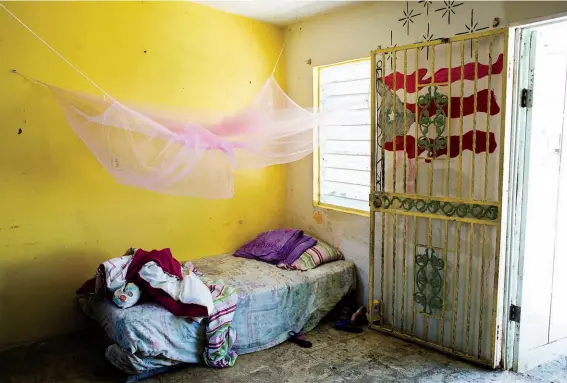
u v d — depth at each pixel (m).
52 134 3.06
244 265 3.68
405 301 3.31
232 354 2.93
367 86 3.67
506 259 2.75
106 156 3.08
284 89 4.34
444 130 2.97
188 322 2.75
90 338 3.18
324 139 4.05
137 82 3.40
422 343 3.15
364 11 3.51
